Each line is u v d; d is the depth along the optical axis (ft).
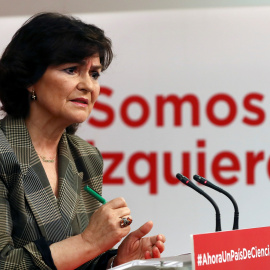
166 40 29.40
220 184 28.78
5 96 11.79
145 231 11.73
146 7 29.48
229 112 28.91
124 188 29.17
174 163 29.07
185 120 29.09
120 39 29.53
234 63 29.09
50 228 11.09
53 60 11.21
